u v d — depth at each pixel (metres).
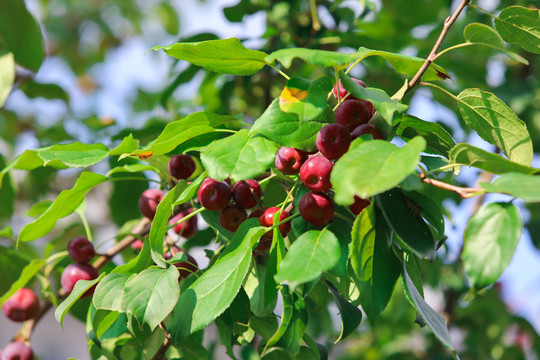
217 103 1.01
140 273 0.66
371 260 0.64
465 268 0.60
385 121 0.65
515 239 0.60
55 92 1.05
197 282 0.65
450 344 0.63
